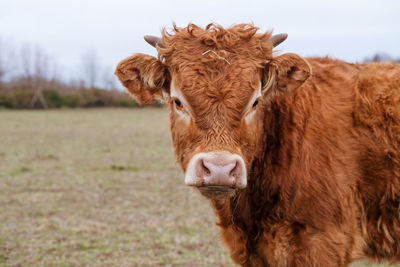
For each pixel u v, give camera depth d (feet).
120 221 24.62
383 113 12.17
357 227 12.01
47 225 23.49
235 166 9.57
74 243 20.94
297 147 11.65
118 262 18.94
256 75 10.70
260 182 11.76
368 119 12.14
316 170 11.56
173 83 10.85
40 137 66.23
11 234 22.00
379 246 12.32
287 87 11.36
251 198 11.91
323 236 11.47
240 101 10.19
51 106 174.19
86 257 19.39
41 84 224.74
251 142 10.73
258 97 10.83
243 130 10.40
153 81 11.14
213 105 10.05
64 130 78.84
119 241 21.42
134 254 19.85
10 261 18.74
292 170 11.54
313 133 11.82
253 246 12.16
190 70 10.43
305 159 11.57
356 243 12.01
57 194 30.55
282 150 11.66
